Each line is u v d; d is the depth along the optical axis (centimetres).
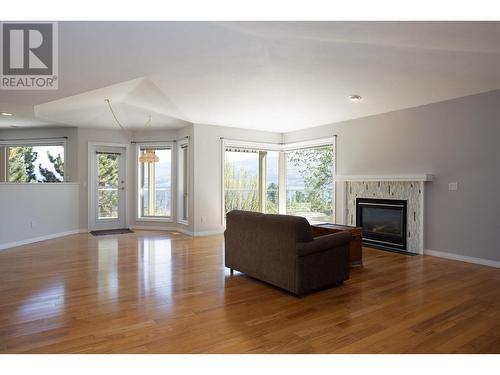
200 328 254
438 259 482
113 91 500
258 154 781
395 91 487
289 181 796
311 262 330
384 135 576
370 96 515
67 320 266
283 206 802
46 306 296
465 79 426
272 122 693
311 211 739
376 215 589
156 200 796
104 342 231
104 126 734
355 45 372
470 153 464
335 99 544
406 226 538
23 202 592
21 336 238
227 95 544
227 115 646
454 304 305
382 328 255
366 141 606
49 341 231
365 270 423
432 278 388
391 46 366
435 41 344
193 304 304
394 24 316
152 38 354
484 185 451
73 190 718
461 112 475
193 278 385
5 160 762
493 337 240
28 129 752
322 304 306
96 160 764
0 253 513
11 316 273
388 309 293
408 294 332
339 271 357
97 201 765
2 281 368
